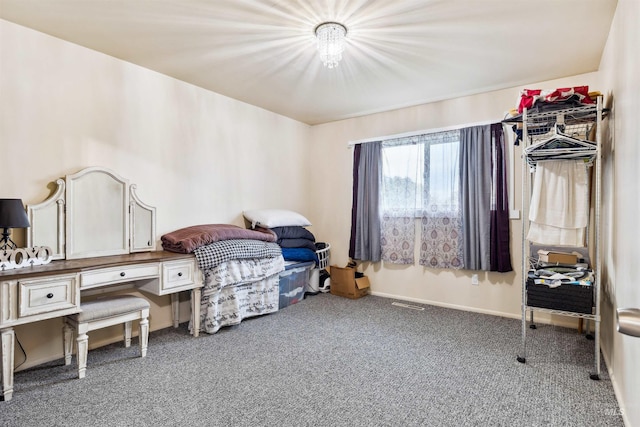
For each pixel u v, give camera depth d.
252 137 4.22
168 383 2.20
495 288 3.68
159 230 3.27
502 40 2.61
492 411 1.91
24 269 2.15
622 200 2.06
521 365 2.47
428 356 2.62
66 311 2.19
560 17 2.29
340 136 4.87
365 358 2.58
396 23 2.38
